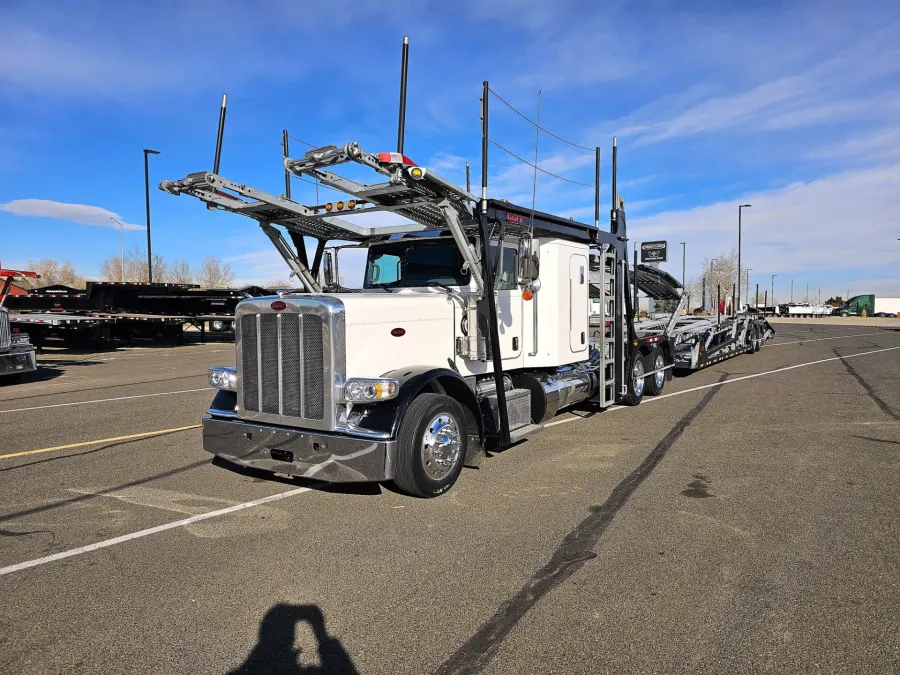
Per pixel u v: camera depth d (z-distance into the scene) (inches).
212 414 215.6
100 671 109.5
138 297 952.9
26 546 166.7
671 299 521.0
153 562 155.6
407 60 201.9
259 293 950.4
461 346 238.4
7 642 119.0
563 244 295.3
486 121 219.9
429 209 234.1
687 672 106.8
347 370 190.9
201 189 227.6
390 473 185.8
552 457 255.3
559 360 293.1
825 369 573.9
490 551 159.9
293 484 221.9
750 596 133.5
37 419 351.6
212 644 118.0
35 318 780.0
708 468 236.4
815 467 235.9
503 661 110.9
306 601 134.4
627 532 171.6
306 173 205.9
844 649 113.0
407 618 126.7
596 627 122.0
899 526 173.5
